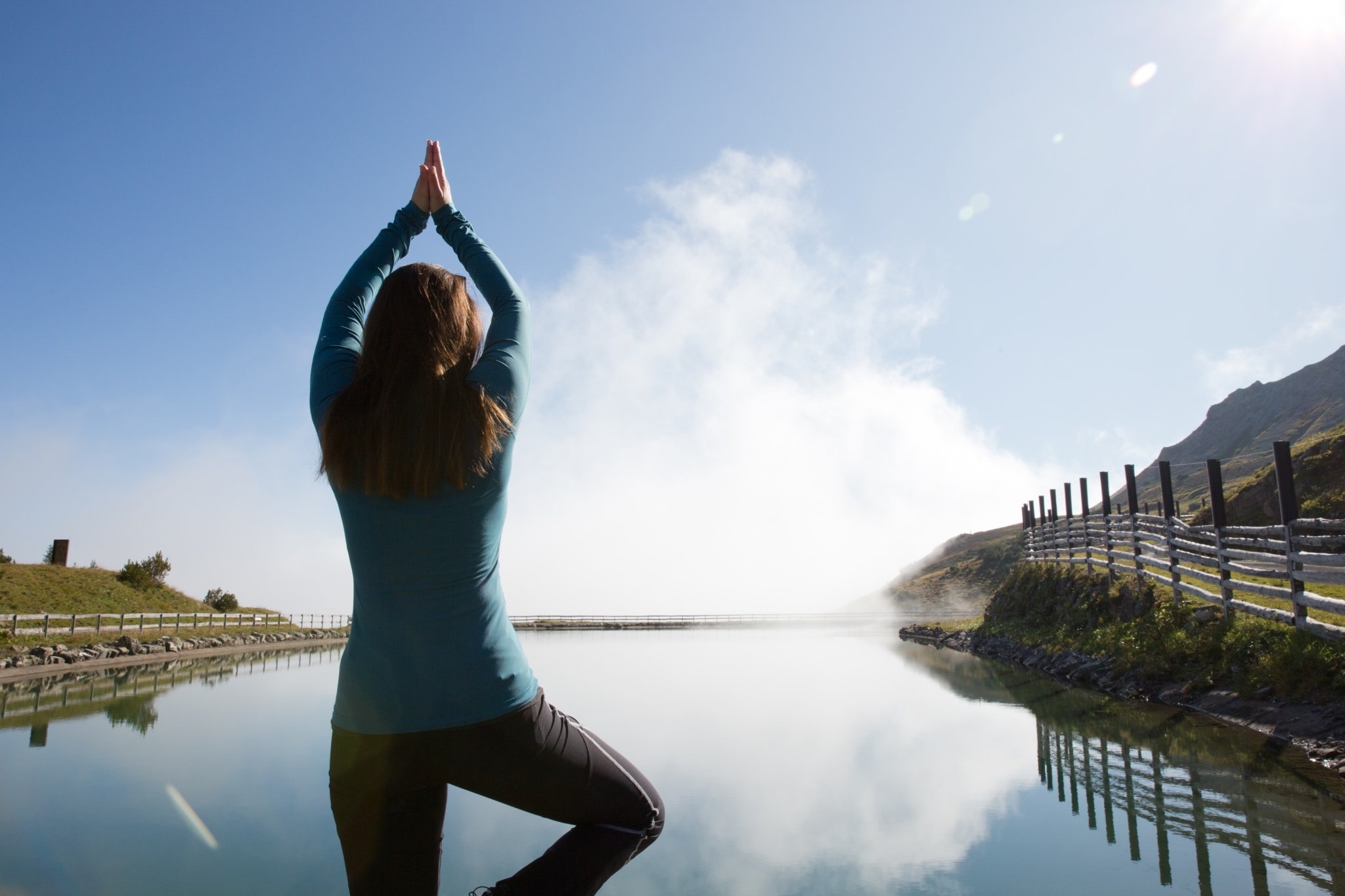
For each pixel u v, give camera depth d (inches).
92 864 144.6
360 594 48.6
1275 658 280.4
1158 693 340.5
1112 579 547.5
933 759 230.7
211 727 320.8
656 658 724.0
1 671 671.1
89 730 313.7
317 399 52.7
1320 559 286.7
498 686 48.6
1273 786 180.7
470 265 65.8
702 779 211.3
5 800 194.7
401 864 50.5
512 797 51.0
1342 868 123.9
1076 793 183.5
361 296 62.4
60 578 1264.8
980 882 126.4
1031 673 496.7
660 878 133.9
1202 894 114.0
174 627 1159.0
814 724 302.4
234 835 163.6
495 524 51.0
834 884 129.4
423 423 46.2
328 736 297.3
